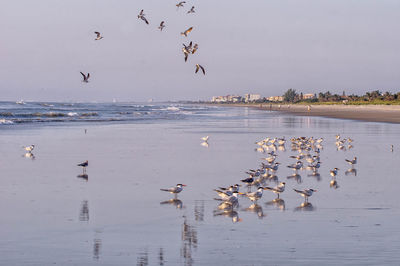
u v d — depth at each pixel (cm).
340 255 1219
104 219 1609
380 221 1564
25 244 1330
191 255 1238
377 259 1187
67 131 5934
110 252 1266
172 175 2550
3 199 1917
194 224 1546
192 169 2778
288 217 1631
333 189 2153
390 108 18425
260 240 1358
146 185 2253
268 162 2966
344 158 3366
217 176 2531
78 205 1823
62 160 3170
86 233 1443
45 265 1161
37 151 3697
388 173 2630
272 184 2311
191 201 1905
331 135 5578
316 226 1505
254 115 13375
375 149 3931
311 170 2778
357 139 4900
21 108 14888
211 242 1348
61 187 2194
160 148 3966
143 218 1627
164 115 12812
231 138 5053
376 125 7656
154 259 1212
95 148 3938
